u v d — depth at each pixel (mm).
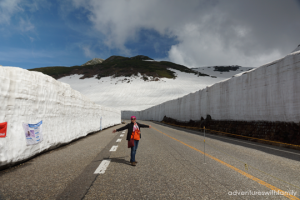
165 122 37844
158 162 5312
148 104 93062
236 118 13516
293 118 8555
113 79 137000
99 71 161375
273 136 9297
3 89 4602
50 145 6980
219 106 16375
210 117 18312
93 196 3000
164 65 188750
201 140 10469
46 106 6824
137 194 3102
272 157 6078
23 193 3078
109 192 3168
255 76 11516
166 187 3424
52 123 7320
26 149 5348
